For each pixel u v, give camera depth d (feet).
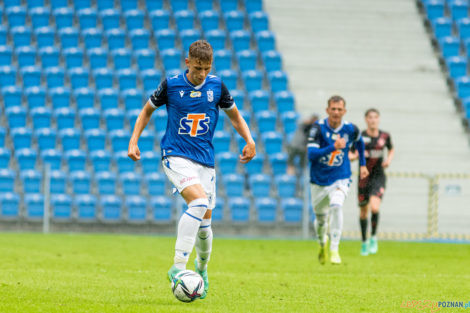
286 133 204.33
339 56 237.45
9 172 187.83
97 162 192.75
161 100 61.72
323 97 221.46
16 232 171.94
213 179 62.64
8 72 221.46
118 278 81.20
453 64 233.55
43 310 53.57
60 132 199.93
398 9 257.96
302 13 252.21
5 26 240.73
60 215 177.17
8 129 206.18
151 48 237.45
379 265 107.65
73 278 79.00
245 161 64.39
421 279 85.71
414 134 211.61
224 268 99.76
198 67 59.00
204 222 62.39
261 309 58.85
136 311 53.57
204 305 60.08
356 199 189.37
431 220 177.47
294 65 232.12
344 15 253.24
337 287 76.23
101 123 208.33
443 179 196.95
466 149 208.85
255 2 250.98
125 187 185.16
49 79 219.20
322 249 103.96
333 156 98.58
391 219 188.55
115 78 221.87
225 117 209.97
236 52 232.73
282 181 185.78
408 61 237.86
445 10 257.55
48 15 242.37
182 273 57.26
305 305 62.03
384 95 223.92
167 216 178.91
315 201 101.71
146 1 248.52
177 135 61.41
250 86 220.84
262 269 99.25
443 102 223.10
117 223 178.91
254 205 183.83
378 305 62.80
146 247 132.77
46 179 170.91
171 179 61.00
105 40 237.66
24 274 81.15
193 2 250.98
